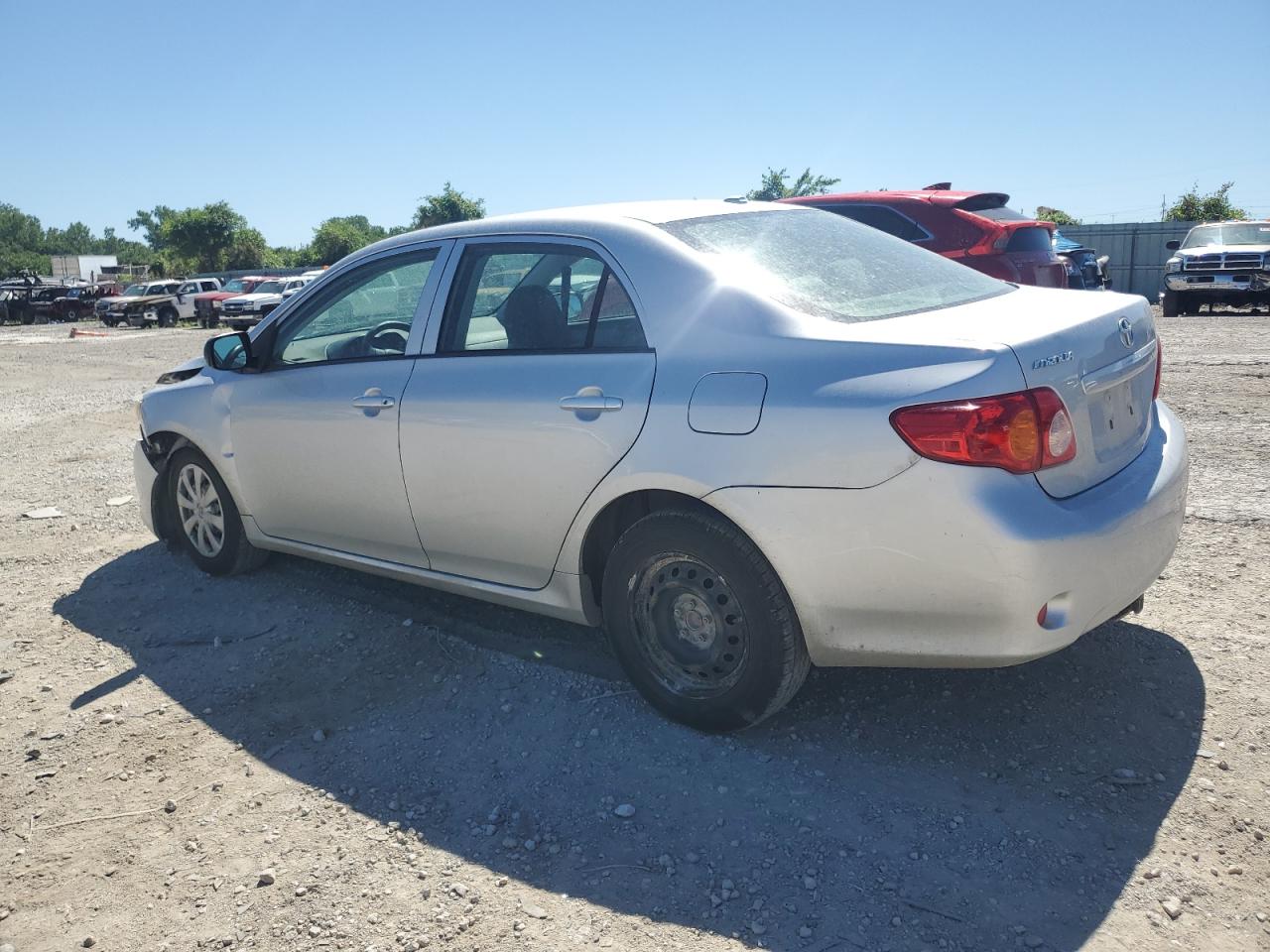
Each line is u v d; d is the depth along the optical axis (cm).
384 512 408
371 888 275
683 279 327
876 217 954
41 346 2577
